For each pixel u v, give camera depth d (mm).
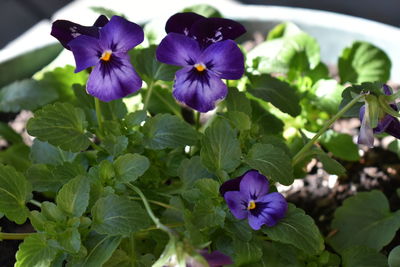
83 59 362
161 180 415
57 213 363
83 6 632
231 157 373
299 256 397
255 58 464
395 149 448
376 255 399
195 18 385
